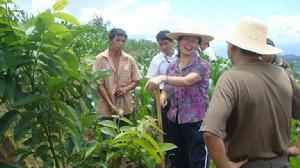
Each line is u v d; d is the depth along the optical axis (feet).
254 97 6.72
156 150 9.21
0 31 6.84
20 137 7.03
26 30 6.95
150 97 18.95
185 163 13.66
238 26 7.29
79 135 7.56
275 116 6.86
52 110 7.26
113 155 9.46
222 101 6.61
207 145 6.61
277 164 7.08
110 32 14.35
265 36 7.20
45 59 7.04
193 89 12.32
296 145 7.93
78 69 7.53
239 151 6.98
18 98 6.93
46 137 7.99
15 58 6.77
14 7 6.99
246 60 7.13
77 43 33.73
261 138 6.86
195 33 11.80
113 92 14.33
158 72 15.83
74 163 8.64
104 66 14.25
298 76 19.20
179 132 13.12
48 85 6.86
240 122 6.84
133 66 15.01
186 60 12.23
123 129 9.87
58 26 6.86
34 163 12.38
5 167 7.65
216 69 23.16
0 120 7.25
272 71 7.05
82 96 8.15
